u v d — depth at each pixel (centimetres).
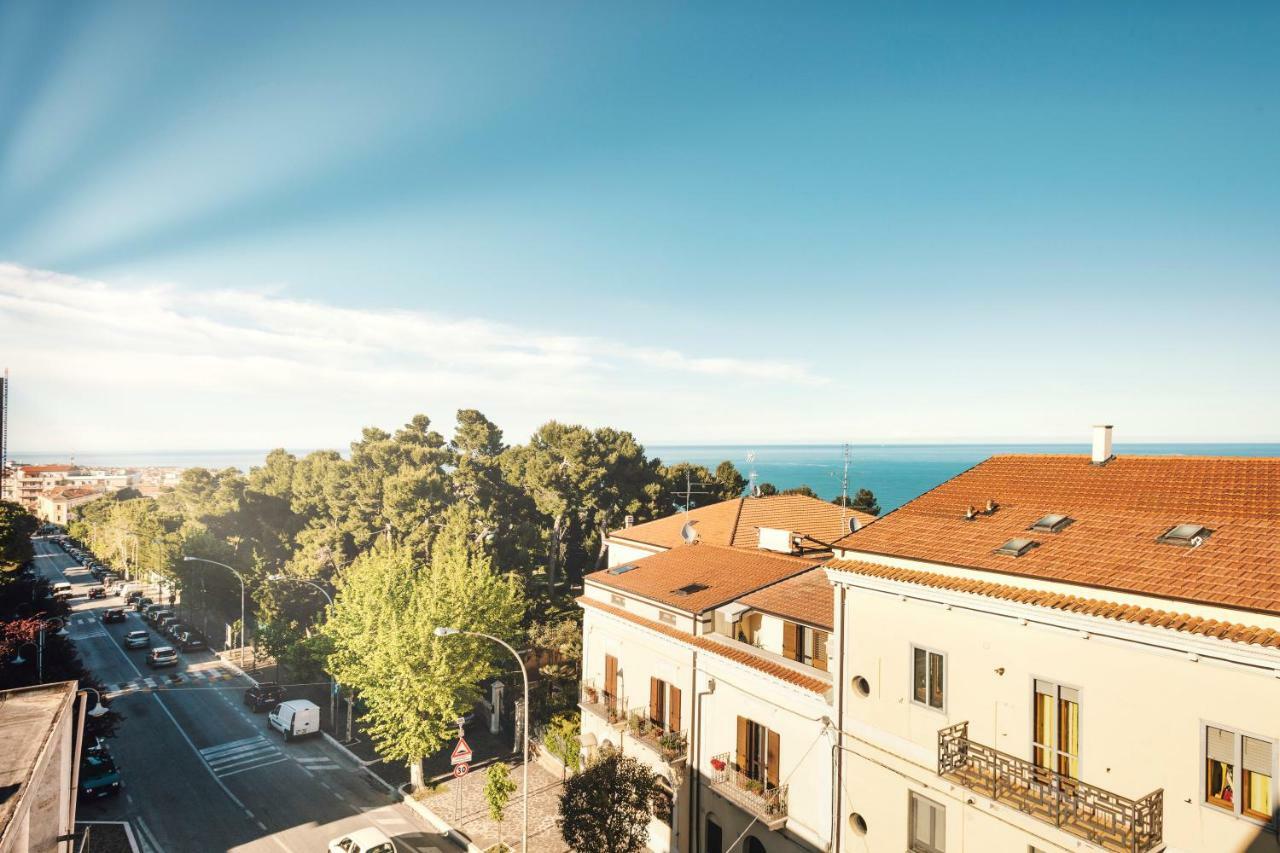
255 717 4206
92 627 6869
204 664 5500
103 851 2622
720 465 7888
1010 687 1527
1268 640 1142
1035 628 1485
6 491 18725
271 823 2852
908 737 1728
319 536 6109
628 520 4494
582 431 6556
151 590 8975
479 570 3669
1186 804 1262
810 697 1994
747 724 2245
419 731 3047
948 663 1647
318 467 7194
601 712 2803
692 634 2458
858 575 1834
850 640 1880
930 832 1684
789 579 2520
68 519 17538
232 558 6550
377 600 3394
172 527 8581
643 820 2300
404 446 6706
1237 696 1205
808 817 2002
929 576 1694
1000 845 1517
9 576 4397
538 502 6397
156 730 3984
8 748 1569
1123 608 1342
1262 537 1373
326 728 3984
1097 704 1387
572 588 6291
